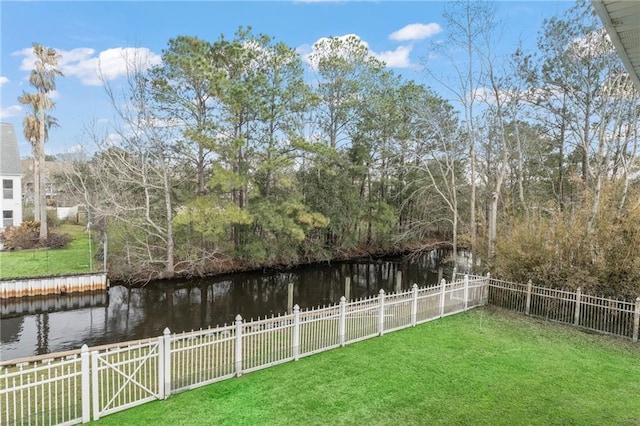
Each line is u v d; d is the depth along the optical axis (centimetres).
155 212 2272
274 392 712
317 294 2161
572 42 1814
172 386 701
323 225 2548
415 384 757
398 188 3128
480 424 621
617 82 1591
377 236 3212
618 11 295
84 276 1883
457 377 793
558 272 1256
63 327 1558
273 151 2330
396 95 2675
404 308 1116
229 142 2100
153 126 2106
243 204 2466
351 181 3003
